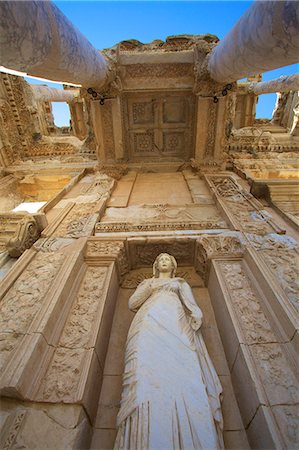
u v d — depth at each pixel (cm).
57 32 346
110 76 716
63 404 226
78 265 386
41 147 1120
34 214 484
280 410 218
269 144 1052
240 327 290
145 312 291
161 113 878
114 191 725
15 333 269
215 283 378
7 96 1022
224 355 318
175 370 229
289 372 244
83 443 221
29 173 973
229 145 1042
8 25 250
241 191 625
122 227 499
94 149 1043
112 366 311
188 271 460
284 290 308
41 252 412
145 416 199
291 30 269
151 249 461
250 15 347
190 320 301
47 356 261
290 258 367
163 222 512
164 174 872
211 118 830
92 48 539
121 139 872
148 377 223
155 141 923
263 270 341
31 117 1120
